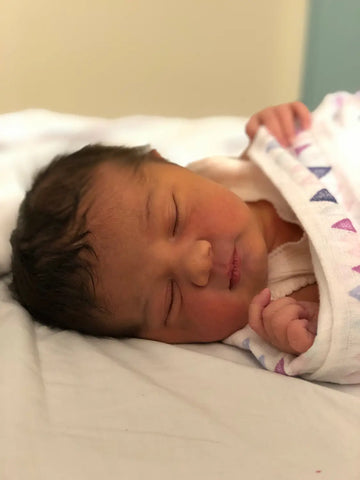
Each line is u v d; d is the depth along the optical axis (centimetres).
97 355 23
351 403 20
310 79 58
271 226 29
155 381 22
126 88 56
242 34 56
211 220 27
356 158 29
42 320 28
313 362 22
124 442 18
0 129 42
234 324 26
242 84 58
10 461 17
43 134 42
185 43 56
